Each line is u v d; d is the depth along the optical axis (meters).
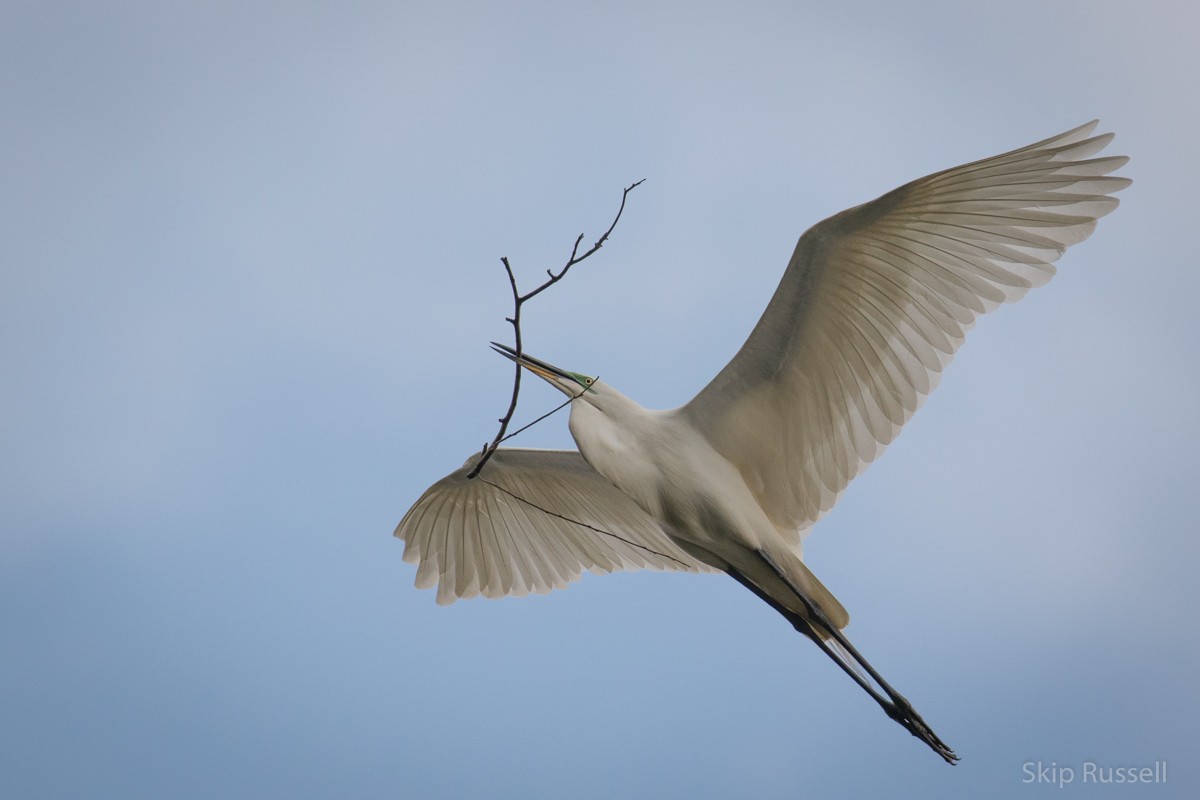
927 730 11.03
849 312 10.81
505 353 12.11
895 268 10.62
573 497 13.20
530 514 13.55
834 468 11.37
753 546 11.35
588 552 13.57
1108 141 9.81
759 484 11.64
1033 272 10.38
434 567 14.02
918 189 10.13
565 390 11.84
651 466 11.50
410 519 13.73
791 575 11.36
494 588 13.94
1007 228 10.36
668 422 11.55
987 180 10.12
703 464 11.39
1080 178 9.98
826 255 10.55
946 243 10.51
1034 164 9.98
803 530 11.70
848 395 11.12
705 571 13.12
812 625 11.55
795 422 11.33
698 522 11.50
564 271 9.54
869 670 11.19
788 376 11.13
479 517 13.70
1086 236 10.15
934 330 10.74
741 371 11.20
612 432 11.62
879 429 11.07
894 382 10.94
